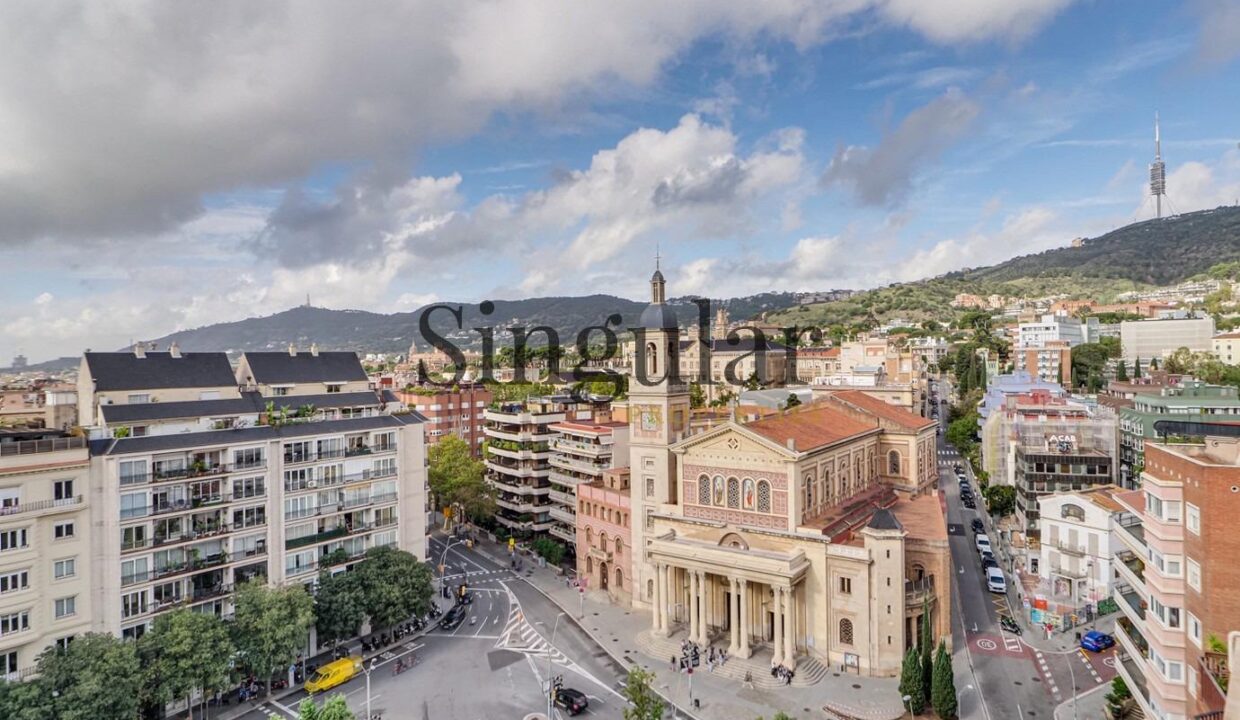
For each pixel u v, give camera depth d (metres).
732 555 68.56
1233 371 164.12
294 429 73.56
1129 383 152.88
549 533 113.44
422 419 85.88
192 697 62.12
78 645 52.84
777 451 69.75
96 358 75.44
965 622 76.81
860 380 131.88
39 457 55.41
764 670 65.62
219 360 83.94
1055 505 81.81
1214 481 39.31
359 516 78.62
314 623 69.75
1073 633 73.25
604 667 69.50
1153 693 45.78
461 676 67.75
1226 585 38.81
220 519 67.00
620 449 101.19
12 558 53.19
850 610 66.44
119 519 59.91
